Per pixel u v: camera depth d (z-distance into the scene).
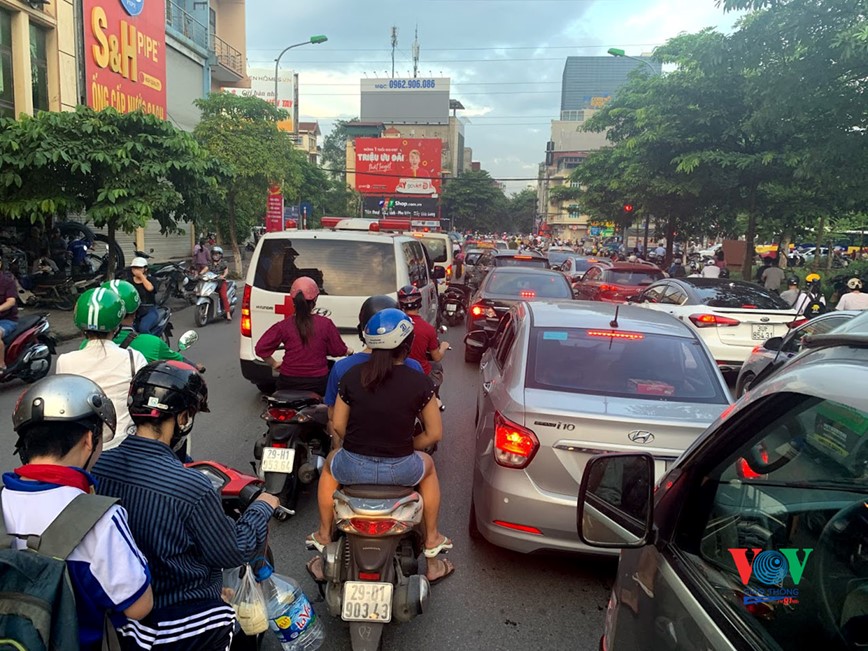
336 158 83.00
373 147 67.88
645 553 2.15
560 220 90.00
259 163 22.58
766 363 8.10
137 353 3.81
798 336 7.52
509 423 4.00
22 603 1.64
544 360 4.55
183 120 26.38
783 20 10.11
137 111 13.62
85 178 13.55
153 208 13.46
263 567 3.00
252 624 2.79
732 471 2.01
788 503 1.84
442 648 3.48
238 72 32.41
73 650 1.71
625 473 2.12
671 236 25.41
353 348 7.38
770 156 14.48
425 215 68.00
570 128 95.31
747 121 13.16
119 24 20.00
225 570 2.84
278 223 26.67
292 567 4.26
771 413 1.87
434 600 3.94
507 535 4.00
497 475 4.03
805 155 11.63
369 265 7.43
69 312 14.48
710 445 2.04
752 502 1.94
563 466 3.87
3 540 1.92
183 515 2.22
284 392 5.02
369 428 3.32
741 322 9.42
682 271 23.47
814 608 1.71
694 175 16.31
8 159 12.30
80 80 18.45
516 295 11.14
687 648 1.75
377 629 3.09
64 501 1.89
